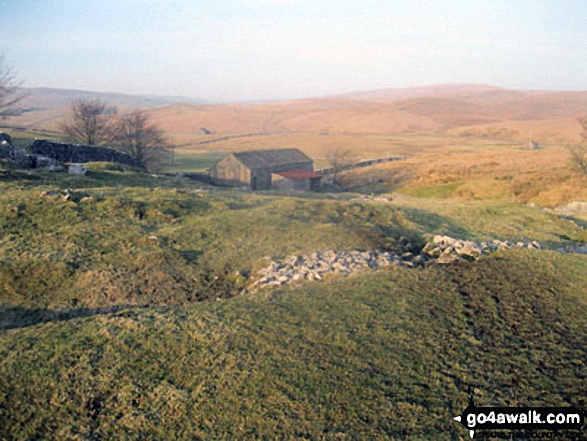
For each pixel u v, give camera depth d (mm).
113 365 13117
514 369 13344
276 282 19844
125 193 31375
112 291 19234
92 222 25328
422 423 11211
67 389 12180
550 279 19844
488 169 83625
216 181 77250
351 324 15570
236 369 13016
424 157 120812
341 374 12898
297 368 13109
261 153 80500
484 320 16172
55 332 14609
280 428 11070
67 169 39312
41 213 25172
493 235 35062
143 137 77625
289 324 15445
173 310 16578
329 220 31500
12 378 12383
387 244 27234
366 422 11242
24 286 19156
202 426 11203
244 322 15531
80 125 74500
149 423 11281
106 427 11188
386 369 13211
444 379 12844
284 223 28688
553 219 42875
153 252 22547
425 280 19594
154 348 13906
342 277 20266
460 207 45688
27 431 10906
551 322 16141
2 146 36375
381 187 83875
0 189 28078
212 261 22703
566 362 13703
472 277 20109
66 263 20578
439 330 15352
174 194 32781
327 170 109688
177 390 12242
